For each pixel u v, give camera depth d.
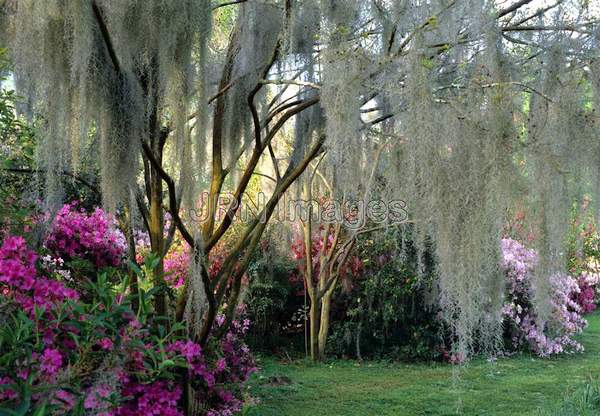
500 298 2.65
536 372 5.18
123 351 2.11
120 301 2.27
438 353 5.68
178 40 2.41
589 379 4.81
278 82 2.59
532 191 2.53
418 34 2.25
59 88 2.29
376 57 2.37
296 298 6.70
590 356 6.13
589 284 7.86
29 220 2.57
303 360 5.79
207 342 3.04
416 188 2.37
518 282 6.07
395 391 4.42
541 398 4.17
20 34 2.23
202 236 2.86
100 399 1.92
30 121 2.63
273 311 6.42
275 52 2.66
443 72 2.86
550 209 2.53
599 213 2.59
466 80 2.58
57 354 1.88
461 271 2.31
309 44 3.01
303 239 6.12
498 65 2.42
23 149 2.72
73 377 1.88
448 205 2.30
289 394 4.30
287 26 2.74
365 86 2.37
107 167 2.36
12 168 2.82
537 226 2.56
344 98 2.24
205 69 2.61
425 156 2.26
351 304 6.12
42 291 2.05
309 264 5.76
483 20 2.36
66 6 2.17
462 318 2.34
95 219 3.31
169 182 2.53
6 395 1.72
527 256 5.96
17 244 2.06
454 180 2.31
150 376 2.24
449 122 2.36
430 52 2.58
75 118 2.38
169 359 2.27
